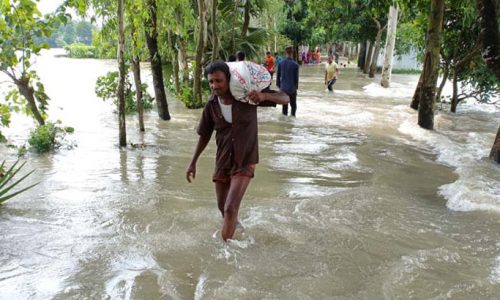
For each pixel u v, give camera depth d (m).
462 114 14.48
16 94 8.89
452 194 6.28
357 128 11.41
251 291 3.71
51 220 5.17
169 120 11.84
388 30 22.30
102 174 7.00
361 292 3.77
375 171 7.46
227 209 4.45
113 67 33.66
